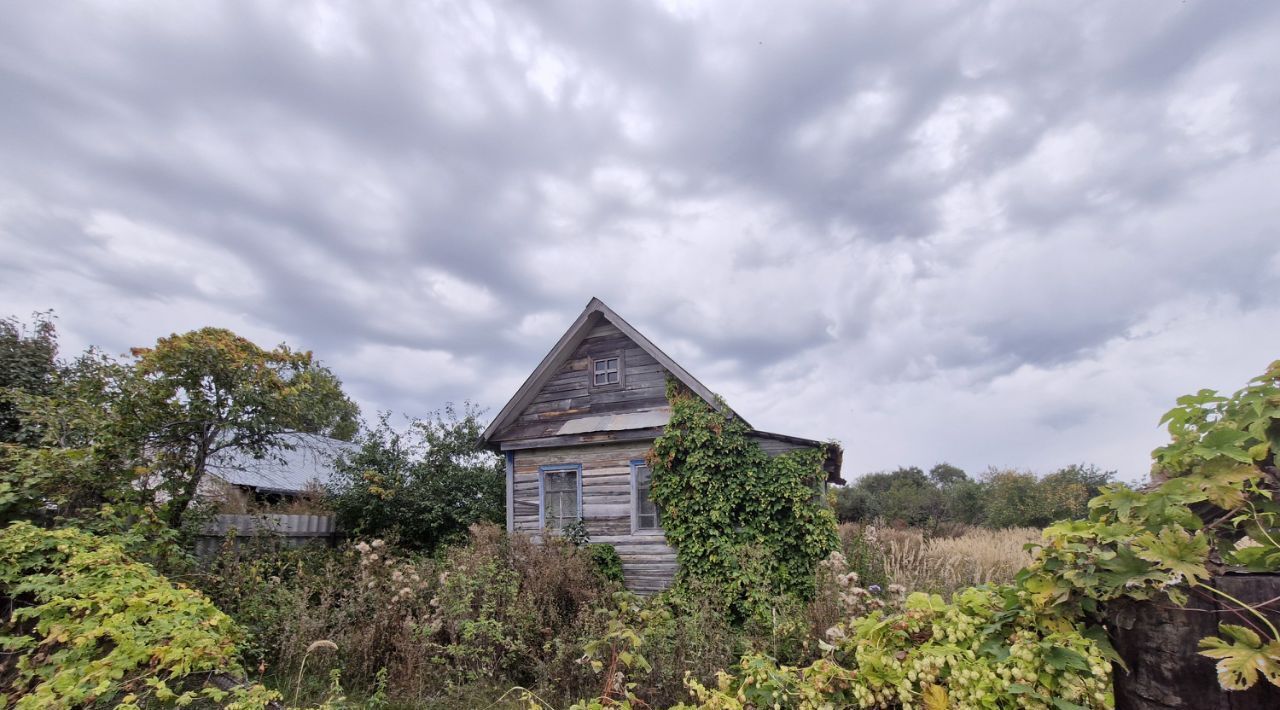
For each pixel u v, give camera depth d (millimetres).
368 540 12664
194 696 3900
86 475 7094
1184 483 1768
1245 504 1721
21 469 6570
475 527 11234
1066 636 1896
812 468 10609
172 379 9141
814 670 2535
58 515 7094
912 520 27375
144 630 4137
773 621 7844
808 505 10445
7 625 4930
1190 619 1649
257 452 10039
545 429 13000
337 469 13453
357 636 7270
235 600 7879
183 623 4379
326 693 6492
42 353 10195
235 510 11391
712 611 8164
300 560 9555
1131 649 1777
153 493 8352
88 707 3521
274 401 9805
